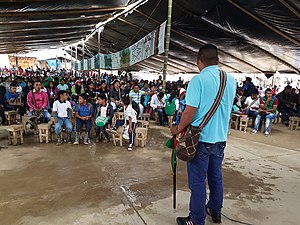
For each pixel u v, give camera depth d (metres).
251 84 8.58
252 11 5.71
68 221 2.27
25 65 28.73
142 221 2.28
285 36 6.71
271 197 2.82
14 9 5.41
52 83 8.16
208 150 2.00
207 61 1.97
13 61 27.11
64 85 8.20
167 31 4.88
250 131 6.69
